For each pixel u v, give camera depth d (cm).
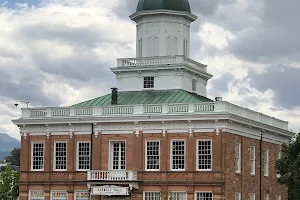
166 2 10181
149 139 8744
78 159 9150
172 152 8619
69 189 9094
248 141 9156
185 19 10362
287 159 8781
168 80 9800
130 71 9969
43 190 9256
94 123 9044
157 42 10200
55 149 9288
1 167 19062
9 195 12838
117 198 8894
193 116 8425
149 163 8731
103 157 9000
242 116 8912
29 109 9475
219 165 8338
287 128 10781
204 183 8381
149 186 8662
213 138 8406
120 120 8850
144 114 8756
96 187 8731
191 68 9900
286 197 10881
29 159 9406
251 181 9212
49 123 9262
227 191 8369
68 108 9288
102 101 9725
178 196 8531
